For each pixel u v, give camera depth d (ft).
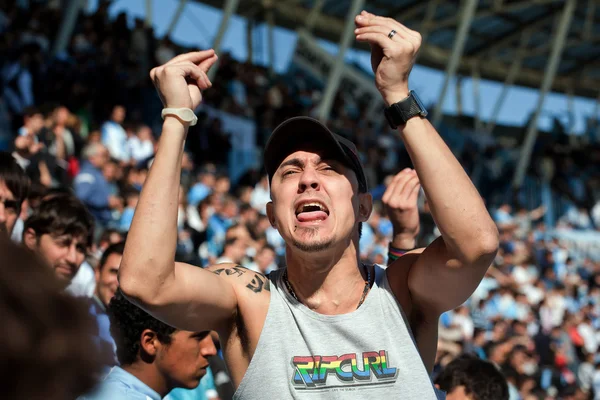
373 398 5.56
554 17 65.05
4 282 2.32
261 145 45.85
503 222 47.83
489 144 68.33
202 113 38.60
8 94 29.89
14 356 2.24
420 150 5.61
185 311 5.58
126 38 41.32
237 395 5.75
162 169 5.58
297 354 5.67
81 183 22.00
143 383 7.52
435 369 17.02
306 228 5.87
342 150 6.13
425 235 32.45
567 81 80.89
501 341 23.08
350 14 48.03
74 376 2.38
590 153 72.49
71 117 28.43
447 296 5.81
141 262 5.32
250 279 6.05
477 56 74.08
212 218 25.61
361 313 5.83
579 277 48.01
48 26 37.78
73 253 9.68
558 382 29.12
